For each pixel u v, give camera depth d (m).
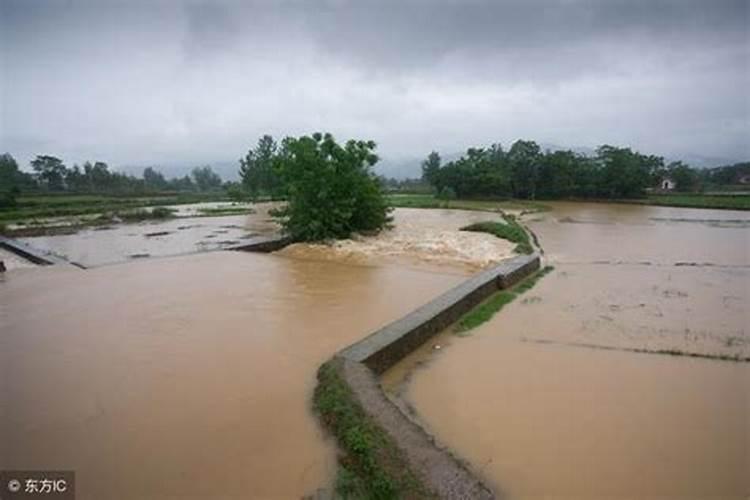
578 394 8.66
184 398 8.50
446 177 68.12
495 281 15.93
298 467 6.54
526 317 13.23
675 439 7.21
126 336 11.64
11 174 80.00
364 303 14.59
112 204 58.28
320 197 26.23
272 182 64.75
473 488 5.61
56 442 7.20
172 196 77.88
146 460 6.74
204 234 32.84
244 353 10.53
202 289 16.25
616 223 38.03
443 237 27.98
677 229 34.00
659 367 9.78
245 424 7.63
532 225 36.56
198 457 6.80
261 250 24.72
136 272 19.09
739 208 49.66
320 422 7.62
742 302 14.55
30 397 8.57
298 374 9.45
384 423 6.98
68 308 14.05
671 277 18.31
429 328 11.55
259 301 14.77
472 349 10.96
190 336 11.62
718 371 9.55
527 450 6.99
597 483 6.28
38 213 45.47
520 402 8.41
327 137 27.08
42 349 10.83
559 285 17.05
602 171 63.66
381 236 28.78
